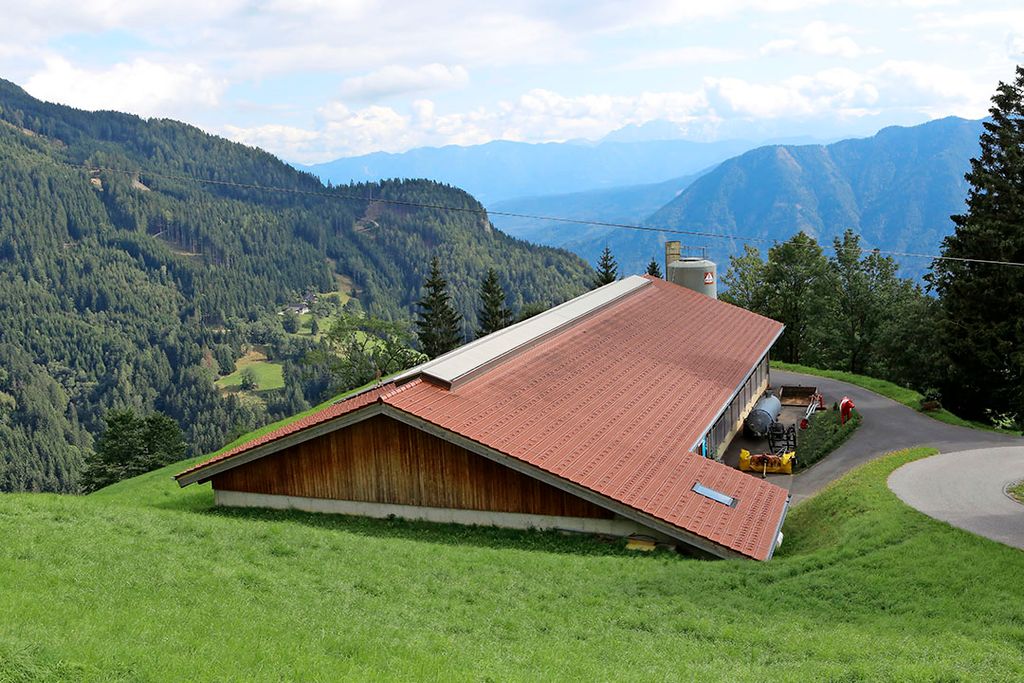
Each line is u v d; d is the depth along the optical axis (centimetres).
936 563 2058
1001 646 1579
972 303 5612
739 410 4862
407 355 10494
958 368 5672
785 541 2770
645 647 1627
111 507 2334
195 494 3575
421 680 1281
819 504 2972
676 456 3042
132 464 8975
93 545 1836
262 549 2083
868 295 8406
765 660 1587
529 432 2888
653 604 1925
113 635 1259
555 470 2644
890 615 1831
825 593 1983
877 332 8369
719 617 1848
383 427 2858
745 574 2170
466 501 2786
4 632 1171
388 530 2761
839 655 1565
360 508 2916
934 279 6022
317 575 1900
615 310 4909
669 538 2573
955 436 4634
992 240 5453
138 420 9300
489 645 1547
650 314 5125
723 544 2425
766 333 5794
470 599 1869
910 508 2564
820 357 8781
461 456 2778
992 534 2275
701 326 5303
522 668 1423
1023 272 5322
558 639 1639
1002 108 5688
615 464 2830
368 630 1530
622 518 2628
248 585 1738
